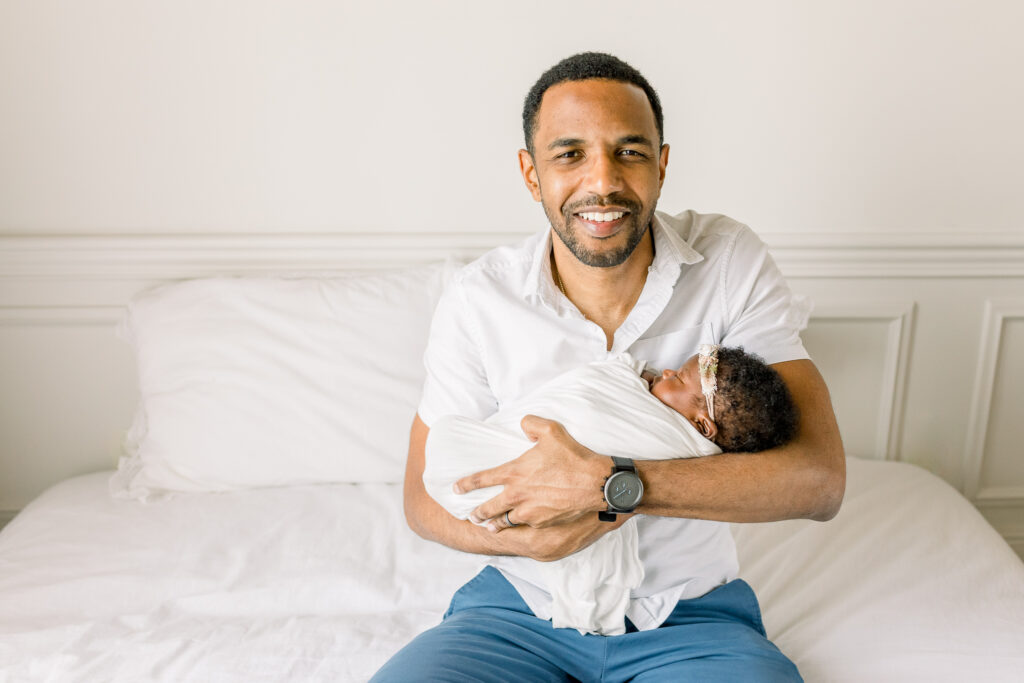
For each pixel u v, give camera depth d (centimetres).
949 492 201
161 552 172
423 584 165
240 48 207
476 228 221
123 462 202
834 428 135
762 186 220
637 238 132
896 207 221
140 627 153
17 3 200
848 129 216
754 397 126
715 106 214
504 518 127
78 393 223
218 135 212
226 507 189
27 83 205
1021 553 243
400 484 199
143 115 209
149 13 203
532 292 140
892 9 208
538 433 124
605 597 128
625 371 130
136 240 213
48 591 161
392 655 143
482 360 147
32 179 211
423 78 211
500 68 211
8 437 225
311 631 150
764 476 124
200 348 198
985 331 227
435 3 206
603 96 126
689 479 122
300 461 196
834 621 153
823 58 211
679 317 144
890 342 228
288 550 173
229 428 195
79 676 136
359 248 219
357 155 215
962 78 213
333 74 210
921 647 144
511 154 217
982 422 234
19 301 216
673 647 129
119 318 218
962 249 221
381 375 199
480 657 126
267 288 205
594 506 121
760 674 119
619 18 208
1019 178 220
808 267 222
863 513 189
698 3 207
